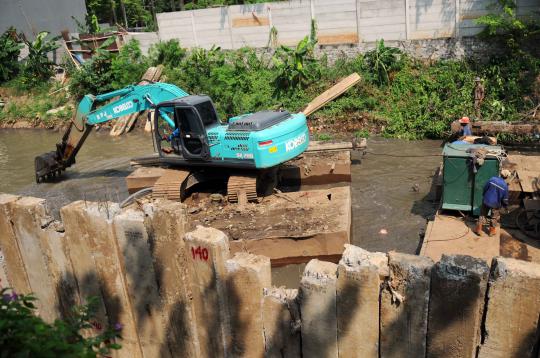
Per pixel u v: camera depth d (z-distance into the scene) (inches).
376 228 451.8
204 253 237.5
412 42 788.6
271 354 243.1
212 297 244.8
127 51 1021.2
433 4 765.3
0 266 333.4
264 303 234.7
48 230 299.9
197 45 976.3
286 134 485.7
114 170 685.3
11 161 785.6
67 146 636.7
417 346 209.6
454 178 398.6
